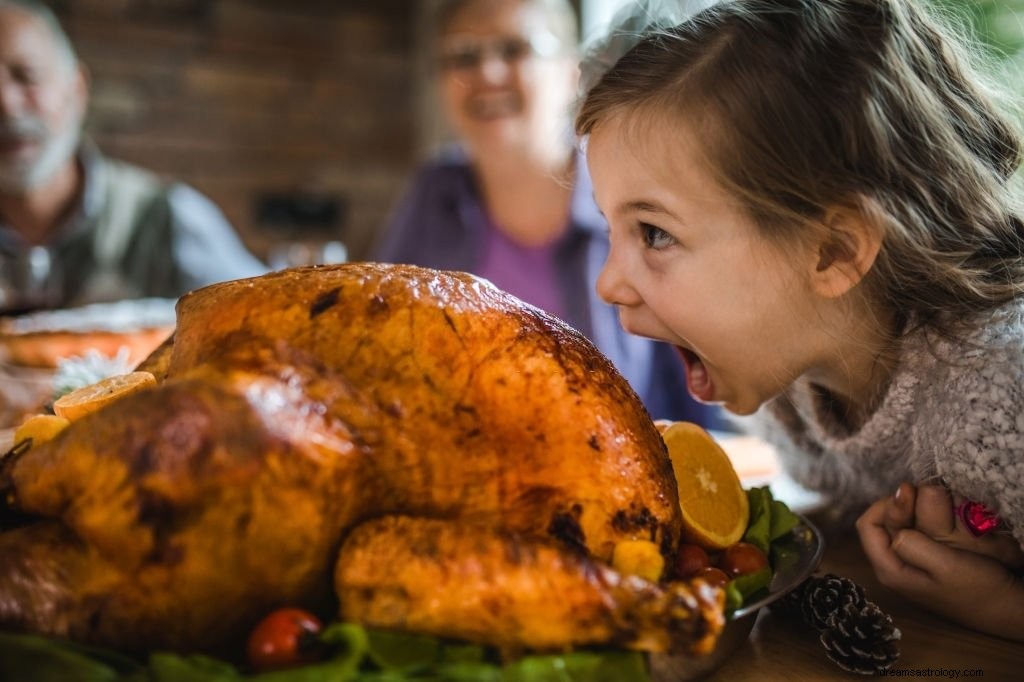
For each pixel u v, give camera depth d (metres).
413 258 2.41
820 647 0.76
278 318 0.69
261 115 4.04
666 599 0.57
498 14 2.15
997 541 0.82
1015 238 0.87
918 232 0.80
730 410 0.93
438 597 0.58
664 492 0.69
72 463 0.57
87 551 0.58
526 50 2.16
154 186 2.53
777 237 0.78
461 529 0.61
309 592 0.63
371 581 0.59
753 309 0.80
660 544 0.68
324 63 4.14
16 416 1.24
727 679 0.71
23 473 0.60
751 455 1.38
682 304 0.81
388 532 0.61
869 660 0.71
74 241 2.37
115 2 3.66
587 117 0.85
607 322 2.13
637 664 0.58
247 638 0.62
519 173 2.23
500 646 0.59
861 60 0.77
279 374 0.62
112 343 1.46
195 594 0.57
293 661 0.57
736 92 0.77
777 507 0.86
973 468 0.79
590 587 0.58
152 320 1.58
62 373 1.30
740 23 0.79
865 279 0.83
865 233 0.78
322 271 0.73
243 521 0.57
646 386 2.06
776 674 0.72
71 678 0.54
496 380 0.67
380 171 4.34
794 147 0.76
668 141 0.79
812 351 0.85
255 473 0.56
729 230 0.78
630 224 0.82
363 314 0.68
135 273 2.41
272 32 4.00
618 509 0.66
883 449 0.93
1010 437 0.77
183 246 2.46
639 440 0.69
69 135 2.32
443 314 0.69
